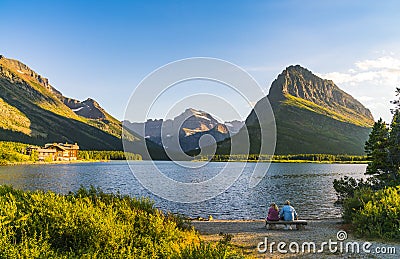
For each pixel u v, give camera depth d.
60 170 111.06
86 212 10.53
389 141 27.55
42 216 10.15
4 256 8.02
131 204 14.12
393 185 24.64
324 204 37.66
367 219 15.15
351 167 137.75
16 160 160.25
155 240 10.47
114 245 9.52
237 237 15.50
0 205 10.27
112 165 152.38
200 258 8.76
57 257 8.33
